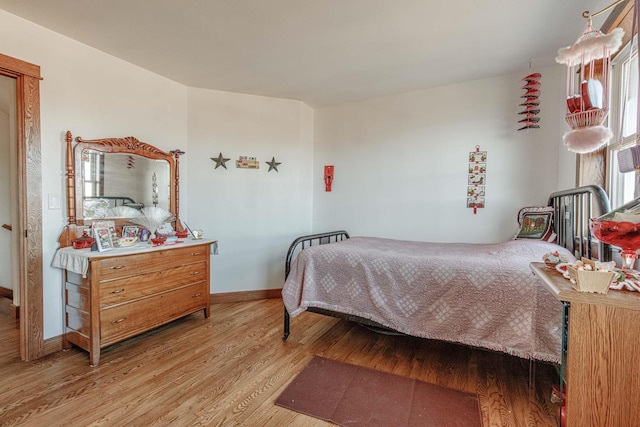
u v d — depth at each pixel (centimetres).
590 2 188
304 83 325
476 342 183
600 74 183
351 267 231
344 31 225
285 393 183
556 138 282
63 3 194
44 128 226
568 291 95
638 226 101
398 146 353
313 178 406
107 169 265
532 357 167
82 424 156
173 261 269
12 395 179
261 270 370
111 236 241
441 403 174
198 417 162
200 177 343
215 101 346
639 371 89
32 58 218
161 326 282
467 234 320
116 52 262
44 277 227
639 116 127
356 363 219
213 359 223
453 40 236
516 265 185
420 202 342
